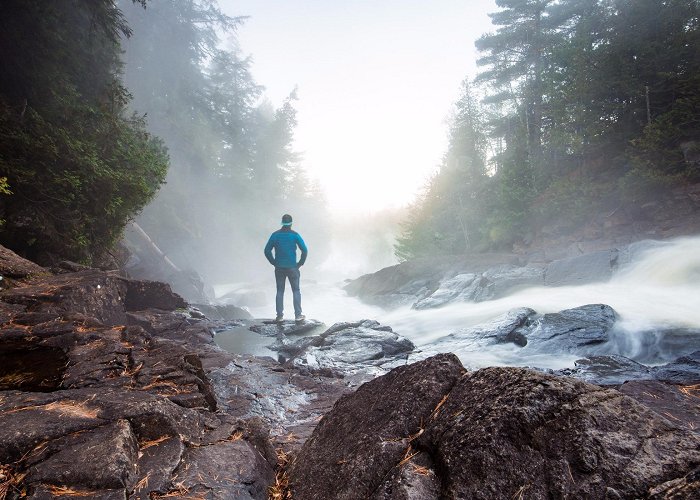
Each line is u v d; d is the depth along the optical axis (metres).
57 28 9.18
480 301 11.91
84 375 2.73
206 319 8.36
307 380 4.29
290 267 8.97
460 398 1.55
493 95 31.39
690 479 0.99
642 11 19.53
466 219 24.58
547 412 1.29
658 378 4.24
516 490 1.19
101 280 5.79
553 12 28.33
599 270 11.37
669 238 13.52
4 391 2.29
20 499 1.40
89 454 1.61
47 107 8.67
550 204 19.14
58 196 8.09
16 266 5.73
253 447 2.13
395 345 6.16
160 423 2.00
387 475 1.43
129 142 10.23
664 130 16.03
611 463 1.12
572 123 19.64
